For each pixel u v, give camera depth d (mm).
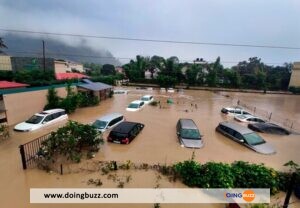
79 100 24125
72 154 10391
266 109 32406
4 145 12938
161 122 20344
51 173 9453
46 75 29578
